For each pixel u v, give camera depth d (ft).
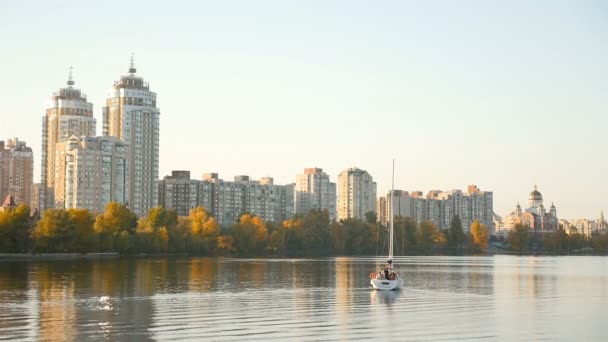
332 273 625.82
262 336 265.13
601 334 277.64
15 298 376.89
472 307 360.69
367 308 350.43
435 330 283.18
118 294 403.95
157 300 375.86
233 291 431.43
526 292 450.30
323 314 325.62
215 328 281.74
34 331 270.87
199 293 415.85
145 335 264.72
